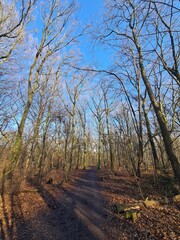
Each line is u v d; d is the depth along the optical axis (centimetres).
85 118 3716
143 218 674
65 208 985
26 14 1111
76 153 4319
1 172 1233
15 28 1144
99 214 809
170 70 830
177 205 777
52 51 1698
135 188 1188
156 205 789
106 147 3466
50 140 2756
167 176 1180
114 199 989
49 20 1633
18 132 1367
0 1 1154
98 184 1569
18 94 1652
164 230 572
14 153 1300
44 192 1377
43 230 742
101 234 633
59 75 1945
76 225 745
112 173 2161
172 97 1179
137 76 1608
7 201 1111
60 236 674
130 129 1516
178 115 1280
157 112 987
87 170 3212
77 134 3894
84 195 1212
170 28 822
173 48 828
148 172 1723
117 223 682
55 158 3500
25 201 1146
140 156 1463
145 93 1633
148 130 1513
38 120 1717
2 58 1168
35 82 1562
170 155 928
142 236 563
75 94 2434
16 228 777
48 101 1812
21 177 1390
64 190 1448
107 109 2919
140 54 1074
